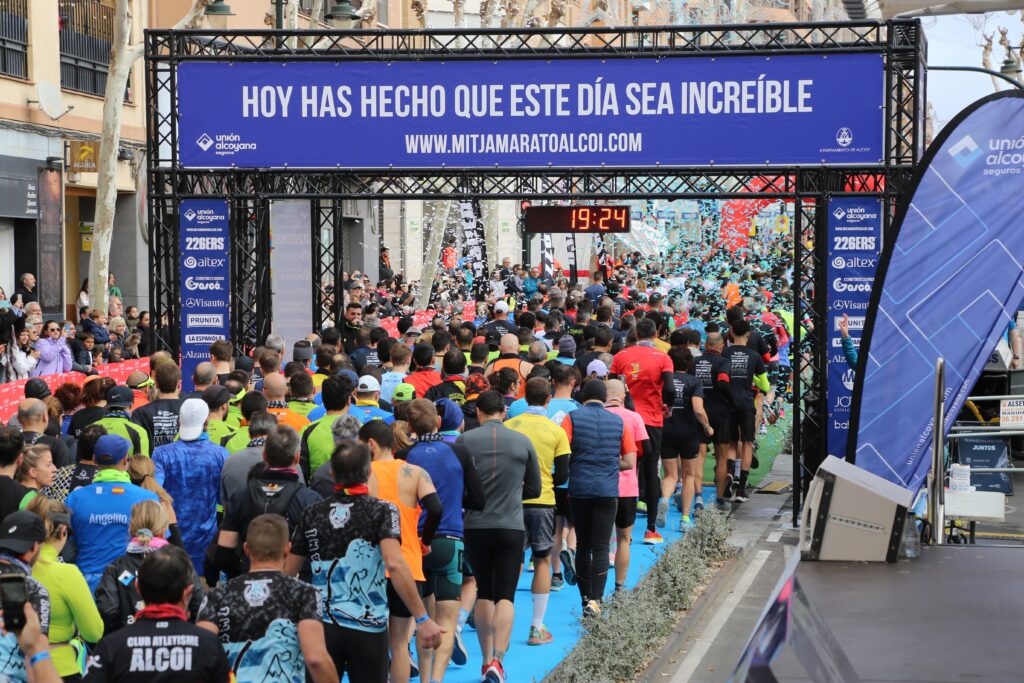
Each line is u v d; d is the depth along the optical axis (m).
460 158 15.41
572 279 31.42
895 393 7.84
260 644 5.25
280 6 20.50
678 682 9.11
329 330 14.37
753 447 17.47
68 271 29.91
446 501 7.98
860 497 5.32
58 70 26.83
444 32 15.41
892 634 4.26
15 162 25.09
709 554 12.86
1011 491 13.33
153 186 16.03
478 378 10.41
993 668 3.91
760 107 14.85
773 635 3.83
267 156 15.68
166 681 4.84
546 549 9.80
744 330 15.38
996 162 7.89
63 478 8.54
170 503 7.75
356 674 6.38
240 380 10.64
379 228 45.47
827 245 14.78
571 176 15.73
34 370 17.61
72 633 6.37
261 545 5.33
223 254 16.05
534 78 15.25
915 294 7.85
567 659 8.84
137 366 17.45
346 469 6.36
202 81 15.70
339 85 15.53
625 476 10.46
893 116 14.99
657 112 15.06
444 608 8.13
